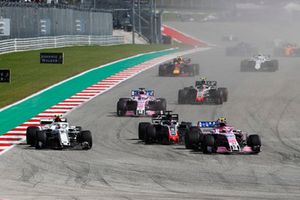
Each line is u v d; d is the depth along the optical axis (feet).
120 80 623.36
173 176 269.64
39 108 468.75
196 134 325.21
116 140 353.72
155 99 442.09
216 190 244.01
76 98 515.50
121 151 323.98
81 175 271.28
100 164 293.02
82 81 608.60
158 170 280.92
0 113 449.48
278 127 396.98
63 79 617.62
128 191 242.17
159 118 357.82
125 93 544.21
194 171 279.08
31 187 249.55
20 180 262.47
